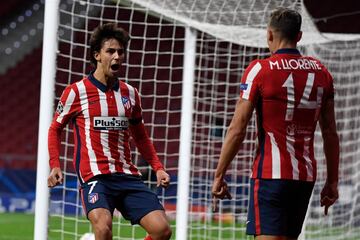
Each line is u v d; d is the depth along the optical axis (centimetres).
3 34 8231
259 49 3516
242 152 3728
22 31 8262
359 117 3741
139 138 1895
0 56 7988
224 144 1509
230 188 3894
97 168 1777
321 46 3400
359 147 3678
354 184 3675
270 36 1555
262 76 1502
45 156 2220
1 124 7406
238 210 3884
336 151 1578
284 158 1504
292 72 1512
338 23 5744
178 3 2655
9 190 6250
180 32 5256
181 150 2875
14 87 7675
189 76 2895
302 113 1516
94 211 1728
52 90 2250
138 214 1766
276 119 1509
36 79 7744
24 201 6044
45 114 2236
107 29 1805
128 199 1783
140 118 1878
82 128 1802
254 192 1525
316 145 3231
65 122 1823
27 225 4634
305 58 1546
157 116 5447
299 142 1516
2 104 7538
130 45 5147
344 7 5853
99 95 1808
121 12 5138
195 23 2852
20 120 7444
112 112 1805
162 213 1764
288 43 1539
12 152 7250
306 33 2903
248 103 1500
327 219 3534
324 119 1578
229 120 3775
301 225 1550
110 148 1795
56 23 2269
